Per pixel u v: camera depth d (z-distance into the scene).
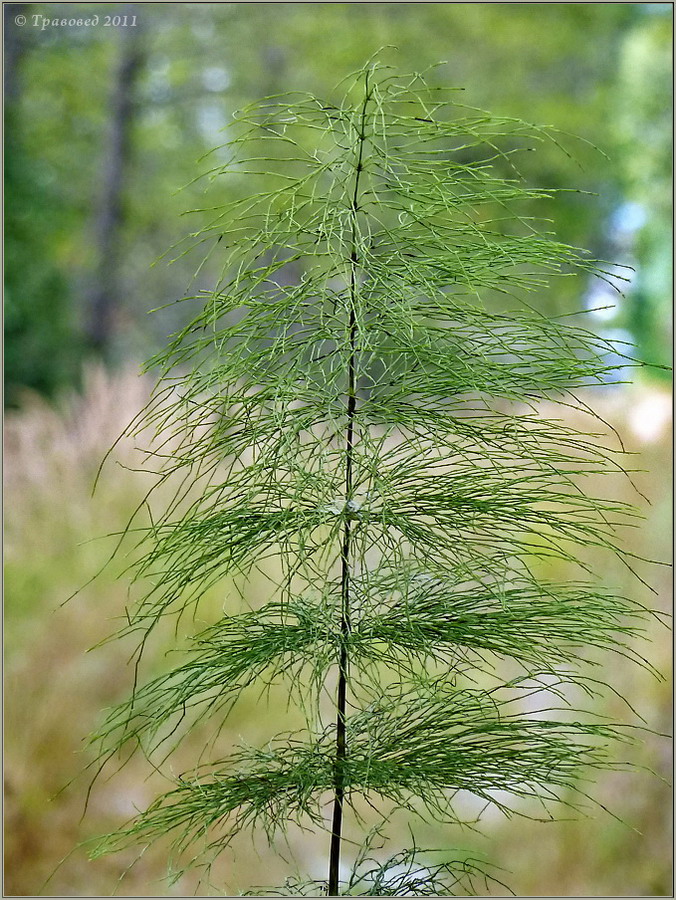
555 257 1.92
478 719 2.07
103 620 5.18
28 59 13.48
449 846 4.54
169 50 14.68
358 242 1.92
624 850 4.54
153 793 4.71
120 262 13.98
